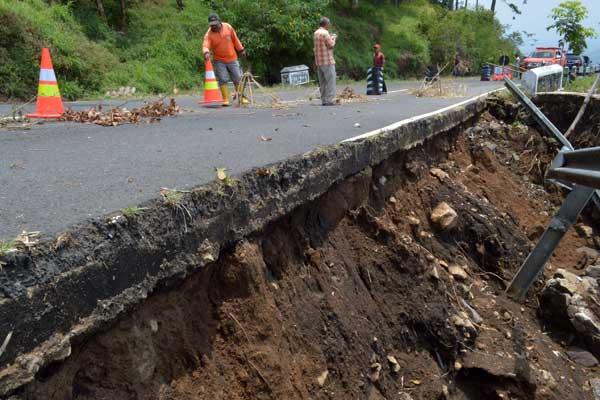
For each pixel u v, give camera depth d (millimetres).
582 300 5281
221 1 20203
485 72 23938
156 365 2262
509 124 9180
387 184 5078
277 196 3215
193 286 2547
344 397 3168
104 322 1925
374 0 34406
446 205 5598
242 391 2586
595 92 9484
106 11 17000
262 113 7895
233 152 3936
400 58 28984
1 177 3146
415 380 3799
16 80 10672
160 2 18875
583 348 5078
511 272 5680
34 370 1629
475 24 40125
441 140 6980
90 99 11594
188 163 3486
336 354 3271
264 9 20156
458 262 5363
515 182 8047
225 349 2639
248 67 19438
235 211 2799
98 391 1990
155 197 2439
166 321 2354
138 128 5859
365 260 4180
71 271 1829
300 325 3150
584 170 3188
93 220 2055
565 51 28125
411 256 4461
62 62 11969
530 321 5219
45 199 2525
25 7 12422
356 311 3707
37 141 4785
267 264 3160
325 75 9641
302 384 2900
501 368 4086
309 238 3662
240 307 2764
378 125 5781
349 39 26406
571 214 4344
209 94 10367
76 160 3756
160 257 2248
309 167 3645
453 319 4348
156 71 15250
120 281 2031
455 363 4113
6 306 1581
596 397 4531
